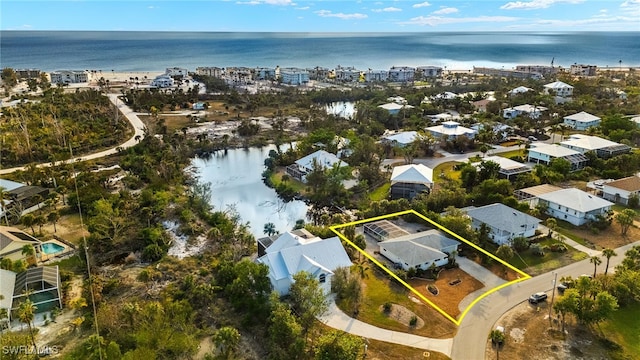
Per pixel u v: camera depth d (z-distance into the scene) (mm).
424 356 46156
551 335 49062
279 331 46000
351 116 166125
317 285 50812
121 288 59062
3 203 77312
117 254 68812
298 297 50812
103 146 126062
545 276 61062
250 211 90438
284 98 199375
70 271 63688
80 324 51219
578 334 49156
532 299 54719
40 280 53438
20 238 66750
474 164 107375
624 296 53500
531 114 156375
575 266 63469
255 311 52469
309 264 56875
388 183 100125
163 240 71250
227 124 157125
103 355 43406
